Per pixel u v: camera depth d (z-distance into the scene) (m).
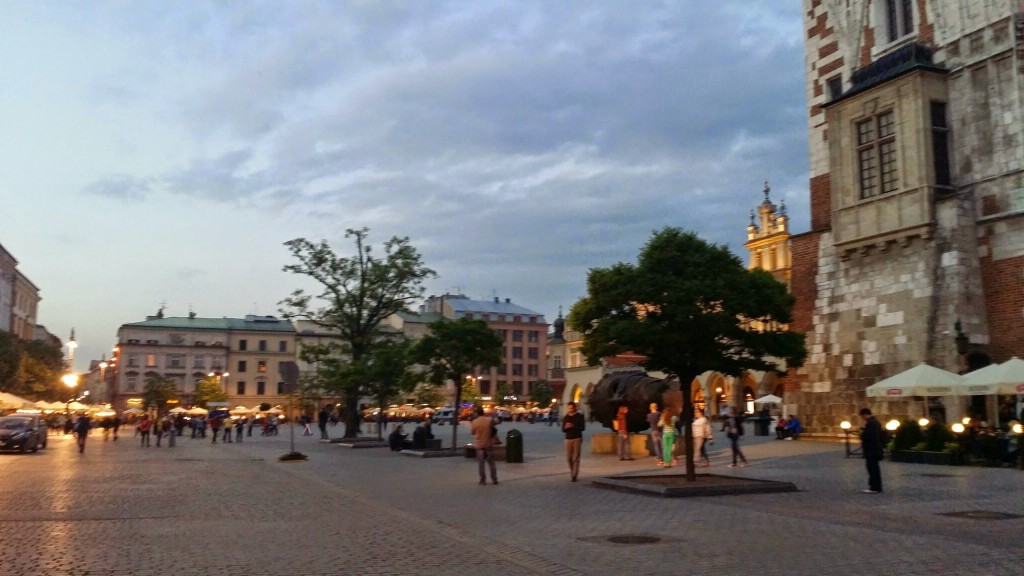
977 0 29.94
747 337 18.80
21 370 66.12
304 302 49.06
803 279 36.25
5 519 14.02
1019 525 12.79
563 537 12.07
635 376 32.06
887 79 31.30
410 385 35.66
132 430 80.81
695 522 13.47
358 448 41.22
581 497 17.44
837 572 9.41
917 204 30.12
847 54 35.47
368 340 49.56
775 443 34.72
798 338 19.33
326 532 12.68
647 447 30.44
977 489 17.67
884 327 31.78
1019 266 27.81
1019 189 28.09
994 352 28.42
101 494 18.30
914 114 30.44
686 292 17.83
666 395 30.61
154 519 14.16
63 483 20.97
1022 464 22.27
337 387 47.28
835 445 32.31
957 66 30.41
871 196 32.25
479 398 110.31
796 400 36.34
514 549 11.06
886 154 31.84
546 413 99.69
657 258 18.59
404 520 14.02
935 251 29.77
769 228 74.62
